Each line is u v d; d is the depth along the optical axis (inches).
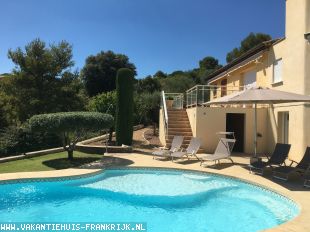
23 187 495.2
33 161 661.3
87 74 2162.9
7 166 606.5
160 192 473.7
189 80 2240.4
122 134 852.6
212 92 837.8
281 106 731.4
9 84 1178.0
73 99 1259.2
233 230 337.1
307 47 634.8
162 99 985.5
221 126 792.3
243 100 499.8
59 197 455.2
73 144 680.4
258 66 893.8
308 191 420.5
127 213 390.0
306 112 633.6
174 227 344.8
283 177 504.1
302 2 647.8
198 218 372.5
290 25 699.4
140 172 599.8
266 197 446.3
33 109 1167.0
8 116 980.6
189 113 879.7
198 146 679.1
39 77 1216.2
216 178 543.5
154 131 1256.8
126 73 864.3
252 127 802.2
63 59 1273.4
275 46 780.0
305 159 496.7
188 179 546.0
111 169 591.8
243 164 629.6
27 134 799.1
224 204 423.5
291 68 694.5
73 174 525.3
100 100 1049.5
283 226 290.7
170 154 667.4
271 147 784.9
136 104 1419.8
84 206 417.1
